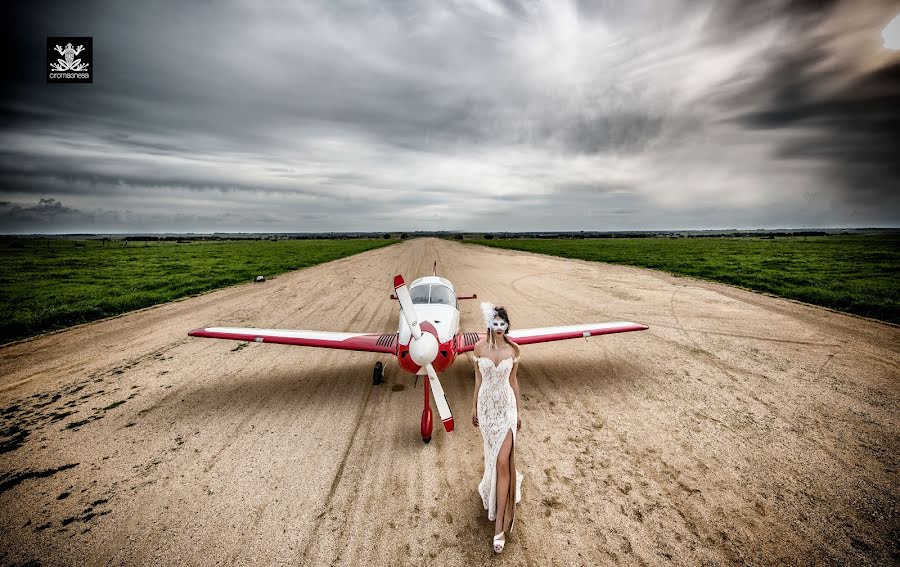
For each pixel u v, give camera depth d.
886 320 8.02
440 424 4.17
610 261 22.50
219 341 7.33
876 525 2.62
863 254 24.14
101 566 2.41
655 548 2.48
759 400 4.56
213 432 4.05
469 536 2.61
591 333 5.36
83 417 4.39
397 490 3.09
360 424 4.19
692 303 9.93
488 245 46.03
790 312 8.80
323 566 2.38
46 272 17.95
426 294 5.51
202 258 27.61
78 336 7.64
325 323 8.47
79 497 3.07
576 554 2.44
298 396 4.93
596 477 3.22
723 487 3.05
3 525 2.77
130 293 11.91
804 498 2.90
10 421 4.32
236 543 2.58
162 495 3.08
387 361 6.24
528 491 3.06
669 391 4.86
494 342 2.71
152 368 5.95
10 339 7.46
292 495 3.05
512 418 2.70
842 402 4.46
